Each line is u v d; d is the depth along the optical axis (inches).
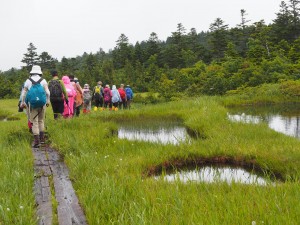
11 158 264.1
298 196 165.5
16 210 164.6
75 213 171.9
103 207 165.9
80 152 291.4
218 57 2935.5
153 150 299.4
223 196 177.5
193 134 419.8
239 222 138.9
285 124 485.4
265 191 180.7
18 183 201.6
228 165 280.4
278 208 147.0
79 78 2554.1
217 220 138.6
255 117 578.9
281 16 2832.2
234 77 1299.2
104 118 598.5
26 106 346.9
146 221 140.5
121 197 176.4
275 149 287.7
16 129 417.7
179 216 145.9
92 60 3390.7
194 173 259.0
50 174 240.8
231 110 733.9
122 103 860.6
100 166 244.7
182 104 703.7
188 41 3617.1
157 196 178.2
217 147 300.8
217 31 2977.4
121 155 290.7
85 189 200.5
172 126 494.6
